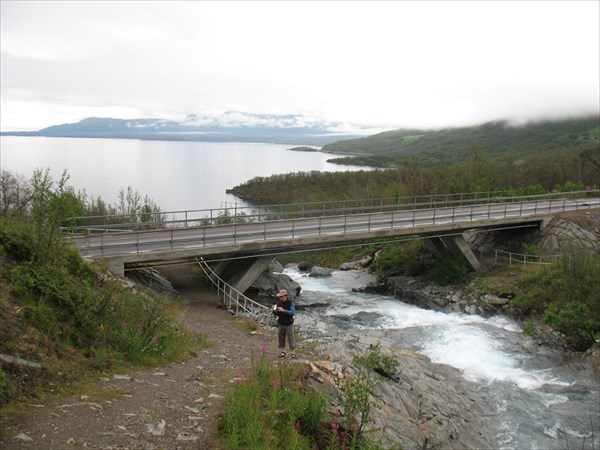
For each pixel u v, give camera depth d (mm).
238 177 144250
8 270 12305
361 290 36719
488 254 37969
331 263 49781
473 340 23250
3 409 8039
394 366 15328
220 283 27375
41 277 12414
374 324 27219
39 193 15289
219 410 9836
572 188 57469
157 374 11703
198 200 89875
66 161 189125
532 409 15891
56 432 7812
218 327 19609
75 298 12859
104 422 8508
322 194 76750
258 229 30203
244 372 11867
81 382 10000
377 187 71750
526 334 23375
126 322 13672
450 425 13781
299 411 9938
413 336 23938
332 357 15312
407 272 37406
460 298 30672
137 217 41469
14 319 10391
